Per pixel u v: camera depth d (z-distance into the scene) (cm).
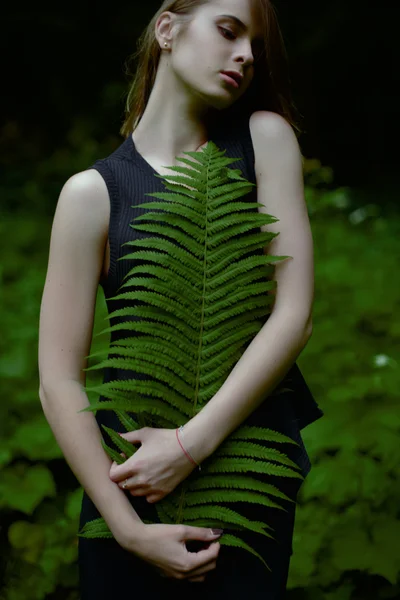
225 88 164
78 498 265
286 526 173
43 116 1042
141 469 154
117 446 167
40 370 165
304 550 243
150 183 167
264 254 167
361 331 381
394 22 1012
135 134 175
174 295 157
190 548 162
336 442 267
